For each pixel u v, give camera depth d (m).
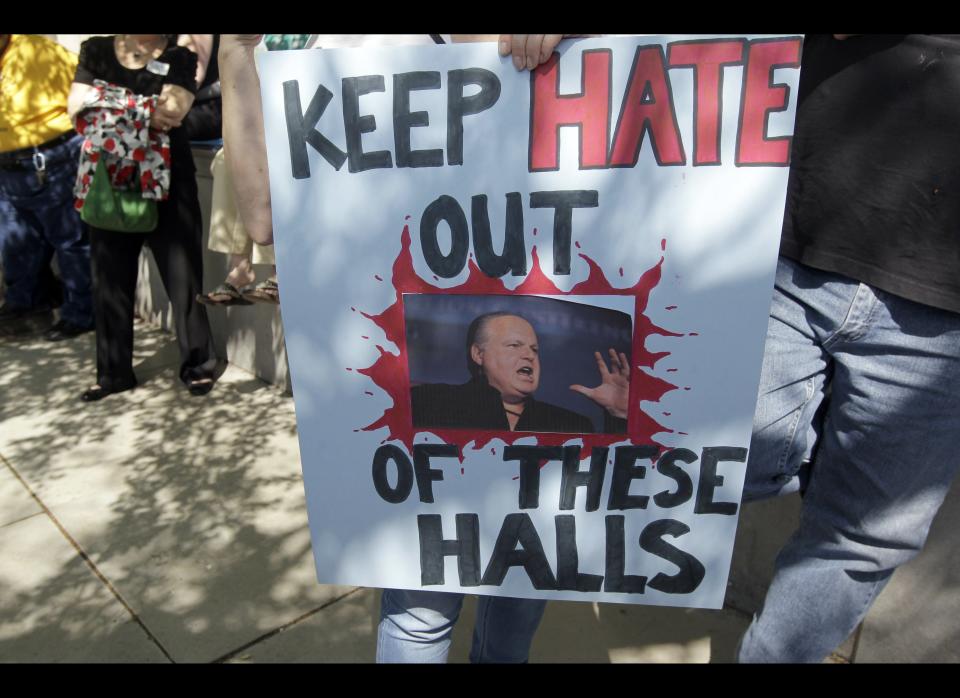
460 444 1.34
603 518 1.35
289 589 2.61
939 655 1.99
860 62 1.23
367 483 1.39
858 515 1.41
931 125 1.19
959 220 1.19
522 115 1.18
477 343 1.29
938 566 1.95
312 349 1.33
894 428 1.33
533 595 1.42
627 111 1.16
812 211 1.31
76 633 2.42
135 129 3.52
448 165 1.21
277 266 1.30
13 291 5.00
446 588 1.44
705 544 1.35
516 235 1.23
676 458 1.30
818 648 1.50
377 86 1.20
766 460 1.48
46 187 4.57
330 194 1.25
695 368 1.25
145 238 4.00
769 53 1.12
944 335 1.26
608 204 1.20
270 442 3.59
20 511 3.08
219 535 2.90
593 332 1.25
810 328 1.38
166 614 2.49
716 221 1.18
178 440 3.62
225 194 3.39
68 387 4.24
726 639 2.31
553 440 1.32
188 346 4.05
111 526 2.96
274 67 1.21
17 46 4.33
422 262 1.26
